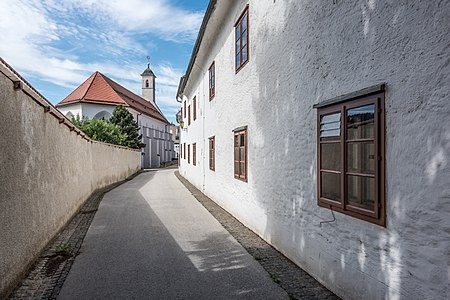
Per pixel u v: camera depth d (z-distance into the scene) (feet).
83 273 16.85
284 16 19.42
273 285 15.21
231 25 32.71
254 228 25.39
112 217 31.65
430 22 9.29
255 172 25.08
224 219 30.73
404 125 10.25
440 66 9.01
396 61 10.54
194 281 15.75
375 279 11.60
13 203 15.37
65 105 141.69
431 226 9.33
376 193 11.41
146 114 163.84
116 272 16.98
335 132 14.21
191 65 54.70
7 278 14.23
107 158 62.90
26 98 17.84
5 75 14.70
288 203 19.03
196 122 60.18
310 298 13.79
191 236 24.31
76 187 34.04
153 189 56.80
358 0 12.43
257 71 24.49
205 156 49.49
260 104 23.86
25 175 17.38
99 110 140.36
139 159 119.03
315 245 15.85
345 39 13.30
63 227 26.66
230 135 33.45
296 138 17.97
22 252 16.39
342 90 13.52
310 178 16.40
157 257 19.43
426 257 9.50
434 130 9.22
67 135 29.58
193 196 47.60
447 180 8.86
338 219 13.96
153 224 28.50
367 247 12.06
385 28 11.02
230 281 15.71
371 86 11.62
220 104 38.29
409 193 10.07
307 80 16.63
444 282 8.96
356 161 12.79
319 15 15.40
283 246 19.74
